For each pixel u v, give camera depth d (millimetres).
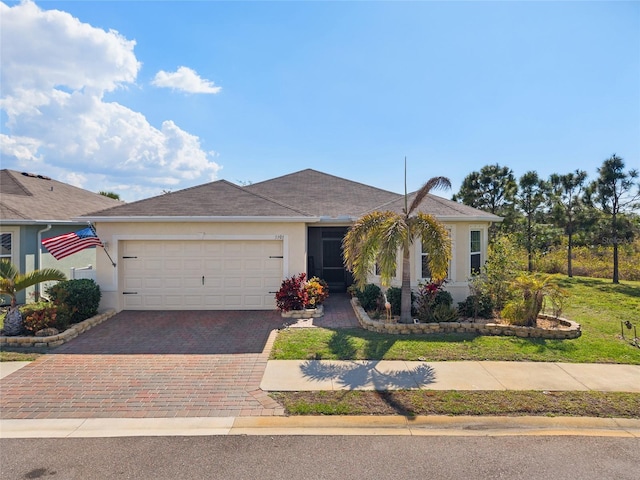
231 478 4344
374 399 6285
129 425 5582
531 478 4352
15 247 14180
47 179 21344
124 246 12578
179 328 10609
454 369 7609
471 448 4980
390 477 4355
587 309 13094
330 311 12742
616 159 19000
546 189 22234
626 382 7004
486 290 11484
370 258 10156
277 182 19672
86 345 9211
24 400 6387
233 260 12734
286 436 5285
